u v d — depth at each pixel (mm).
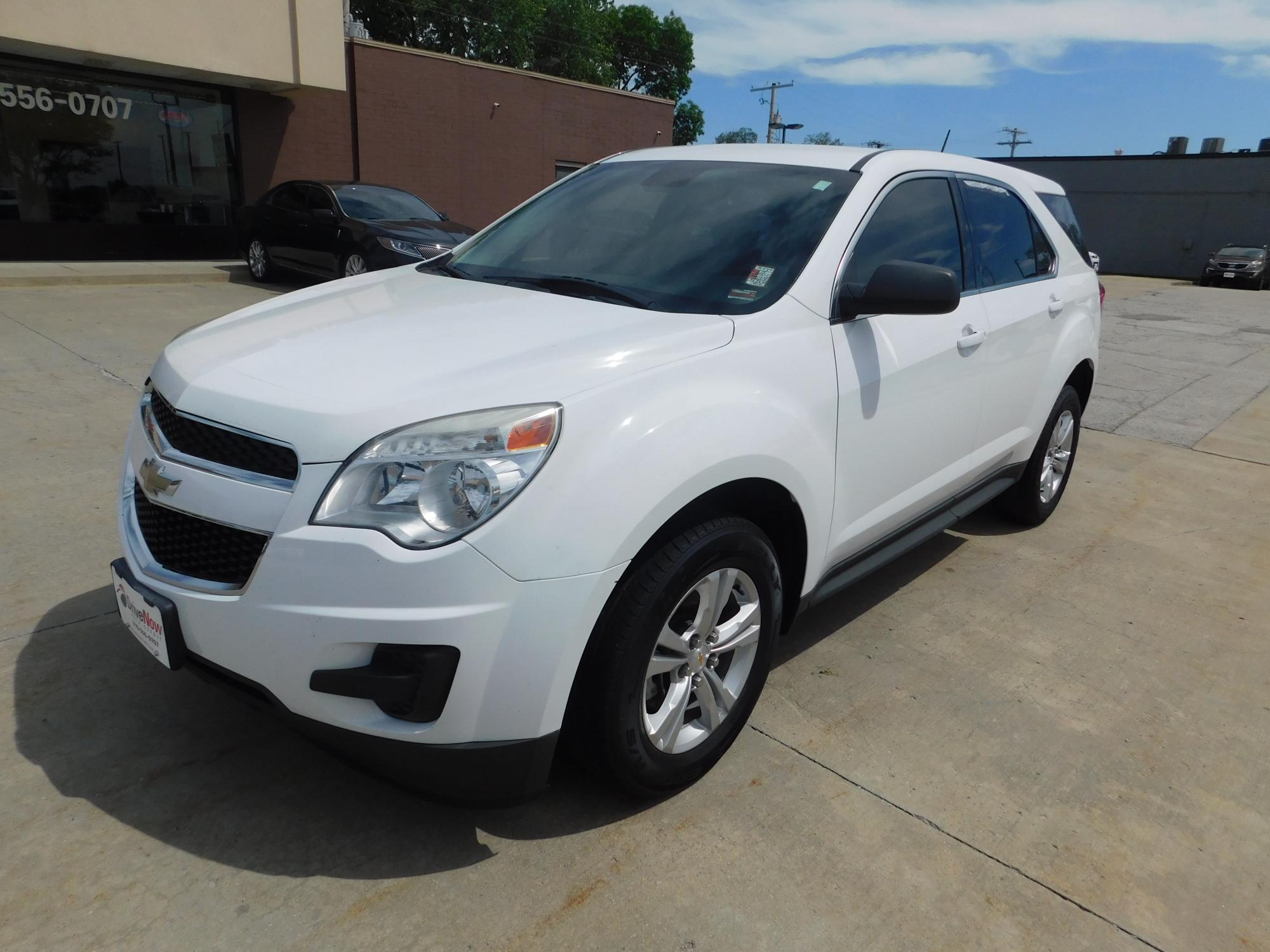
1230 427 7281
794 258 2748
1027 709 2998
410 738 1935
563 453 1960
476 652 1891
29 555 3605
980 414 3568
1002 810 2488
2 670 2828
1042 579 4066
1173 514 5086
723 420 2236
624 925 2021
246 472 1992
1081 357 4398
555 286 2824
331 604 1861
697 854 2248
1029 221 4137
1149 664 3354
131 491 2391
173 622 2057
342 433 1909
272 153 15062
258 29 13062
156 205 13742
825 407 2607
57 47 11352
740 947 1983
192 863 2119
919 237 3242
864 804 2473
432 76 17188
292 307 2768
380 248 10297
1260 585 4148
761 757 2648
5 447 4793
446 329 2402
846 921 2074
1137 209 38812
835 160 3176
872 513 3012
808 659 3232
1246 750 2850
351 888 2074
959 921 2096
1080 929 2102
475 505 1880
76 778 2373
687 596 2256
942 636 3475
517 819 2332
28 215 12469
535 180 19703
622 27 57469
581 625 1975
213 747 2535
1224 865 2340
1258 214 36000
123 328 8148
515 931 1985
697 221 2988
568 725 2172
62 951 1859
